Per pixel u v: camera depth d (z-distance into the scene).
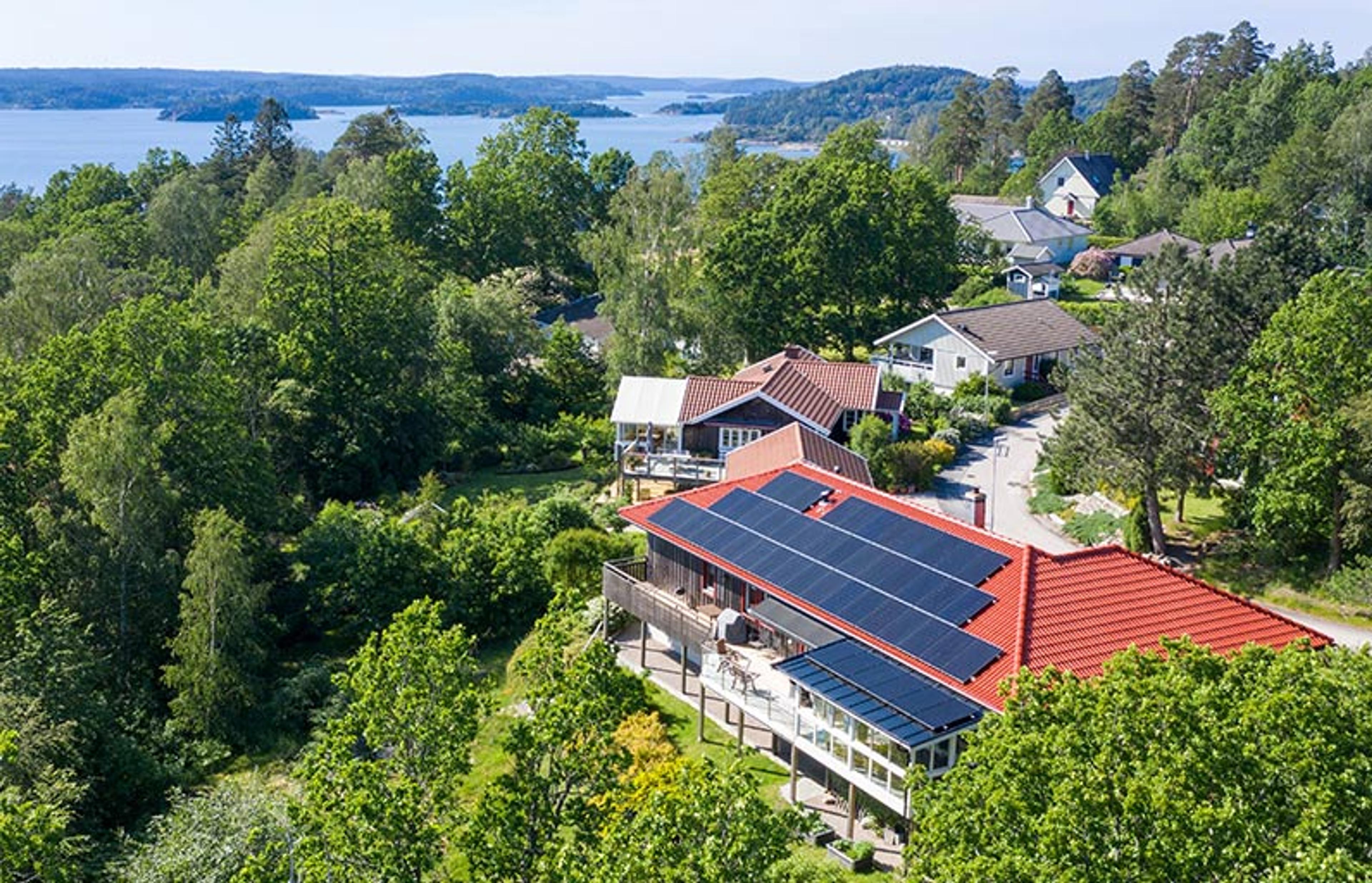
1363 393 44.75
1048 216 127.00
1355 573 45.31
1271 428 46.41
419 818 23.98
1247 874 17.94
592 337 99.81
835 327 86.06
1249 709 20.33
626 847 21.00
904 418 70.12
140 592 48.84
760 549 37.91
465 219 113.44
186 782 42.56
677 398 65.75
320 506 70.56
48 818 27.20
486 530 54.41
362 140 144.38
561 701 25.33
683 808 20.75
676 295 85.81
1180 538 53.31
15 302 74.50
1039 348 79.88
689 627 39.16
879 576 34.53
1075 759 20.44
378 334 76.62
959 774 22.28
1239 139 132.75
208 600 44.97
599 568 51.12
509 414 85.12
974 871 19.55
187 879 31.41
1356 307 45.47
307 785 26.78
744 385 65.69
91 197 122.44
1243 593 47.84
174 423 54.28
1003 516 58.22
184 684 44.78
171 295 87.94
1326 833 18.72
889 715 29.70
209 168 145.50
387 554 52.78
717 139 168.38
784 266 85.44
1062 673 26.92
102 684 46.44
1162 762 19.64
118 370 56.06
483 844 23.67
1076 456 51.69
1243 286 53.69
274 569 55.47
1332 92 132.50
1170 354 48.72
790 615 35.34
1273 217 112.62
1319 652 26.42
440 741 25.77
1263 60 171.62
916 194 90.19
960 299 104.38
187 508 53.41
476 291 88.62
